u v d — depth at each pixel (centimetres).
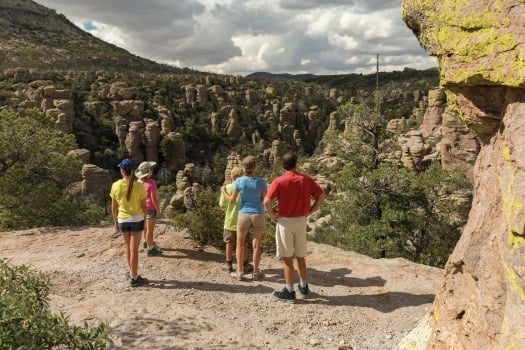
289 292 611
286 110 11212
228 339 484
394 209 1895
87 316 512
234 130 10256
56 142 1619
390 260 801
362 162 2050
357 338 520
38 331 309
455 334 354
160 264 730
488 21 302
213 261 766
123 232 625
